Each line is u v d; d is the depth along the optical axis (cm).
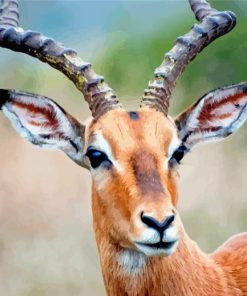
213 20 1106
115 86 2534
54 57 1077
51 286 1791
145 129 1005
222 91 1081
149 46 2539
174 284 1013
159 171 977
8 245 1933
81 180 2366
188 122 1078
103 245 1025
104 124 1016
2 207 2225
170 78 1064
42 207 2220
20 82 2830
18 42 1089
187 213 1986
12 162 2461
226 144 2152
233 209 2019
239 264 1083
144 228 933
